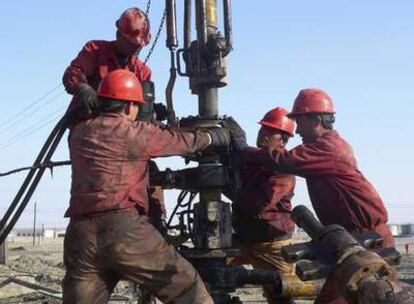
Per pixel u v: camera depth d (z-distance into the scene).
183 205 6.13
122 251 4.98
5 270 25.20
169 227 6.13
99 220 5.03
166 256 5.11
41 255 40.28
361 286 2.95
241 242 7.37
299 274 3.13
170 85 6.14
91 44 6.33
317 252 3.22
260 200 7.17
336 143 5.79
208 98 5.99
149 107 6.11
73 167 5.22
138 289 6.51
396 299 2.85
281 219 7.29
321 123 5.98
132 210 5.11
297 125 6.12
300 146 5.79
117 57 6.34
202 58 5.95
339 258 3.07
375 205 5.70
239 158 5.93
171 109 6.16
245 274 5.92
